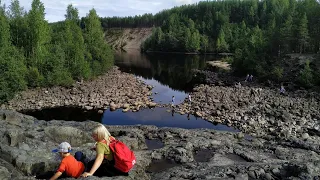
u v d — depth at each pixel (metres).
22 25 55.56
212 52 173.75
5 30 46.94
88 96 47.78
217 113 37.81
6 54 43.28
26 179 10.48
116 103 44.19
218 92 50.31
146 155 16.89
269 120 34.31
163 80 73.56
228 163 16.27
